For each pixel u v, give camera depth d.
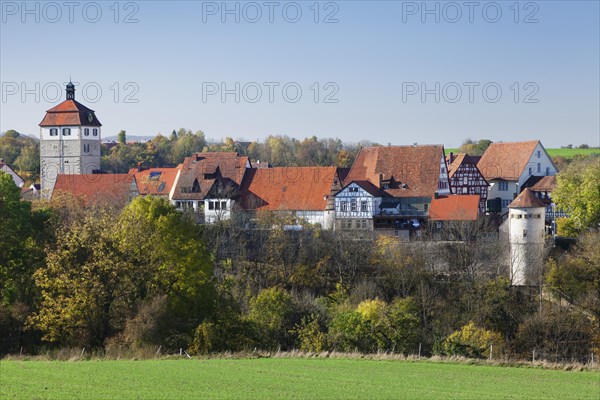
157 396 70.88
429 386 78.56
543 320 118.94
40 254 119.69
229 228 162.62
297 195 195.12
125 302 109.12
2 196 123.25
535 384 81.44
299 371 85.12
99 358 95.25
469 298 130.12
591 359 105.44
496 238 161.62
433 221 175.50
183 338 103.69
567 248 160.38
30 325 104.38
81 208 174.62
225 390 74.00
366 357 96.75
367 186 188.88
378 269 145.88
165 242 114.44
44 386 74.31
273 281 145.50
